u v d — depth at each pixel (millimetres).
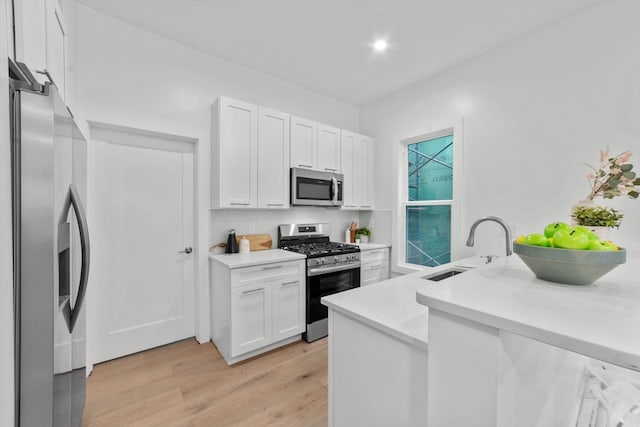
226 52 2568
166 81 2371
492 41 2354
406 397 878
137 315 2336
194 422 1569
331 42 2398
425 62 2688
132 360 2223
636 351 396
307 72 2918
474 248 2576
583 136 1972
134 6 2012
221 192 2391
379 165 3570
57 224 946
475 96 2590
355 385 1058
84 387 1378
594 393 1016
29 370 823
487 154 2498
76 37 1980
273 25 2195
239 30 2262
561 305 595
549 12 2004
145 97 2270
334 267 2762
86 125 2037
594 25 1920
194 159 2621
